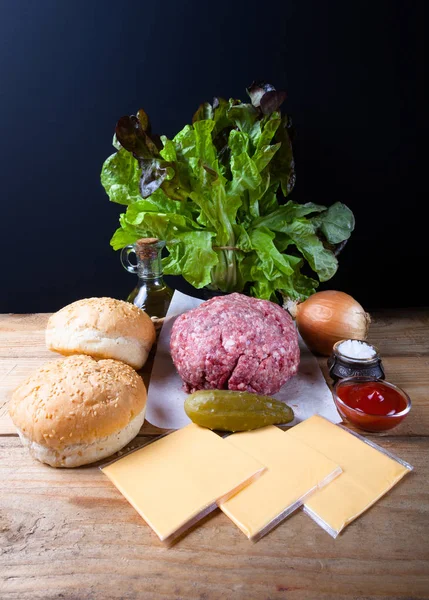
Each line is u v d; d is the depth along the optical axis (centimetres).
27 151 74
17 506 39
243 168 59
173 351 51
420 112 69
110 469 40
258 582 33
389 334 64
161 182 55
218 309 50
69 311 53
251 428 44
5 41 68
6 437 46
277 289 66
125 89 71
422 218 75
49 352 60
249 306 52
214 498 38
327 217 66
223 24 67
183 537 36
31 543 36
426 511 38
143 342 53
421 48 66
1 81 70
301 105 70
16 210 77
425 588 33
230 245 62
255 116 61
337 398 47
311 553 35
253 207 64
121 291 83
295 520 37
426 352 59
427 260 77
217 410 43
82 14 67
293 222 63
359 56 67
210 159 59
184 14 66
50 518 38
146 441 45
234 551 35
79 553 35
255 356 47
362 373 51
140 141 56
